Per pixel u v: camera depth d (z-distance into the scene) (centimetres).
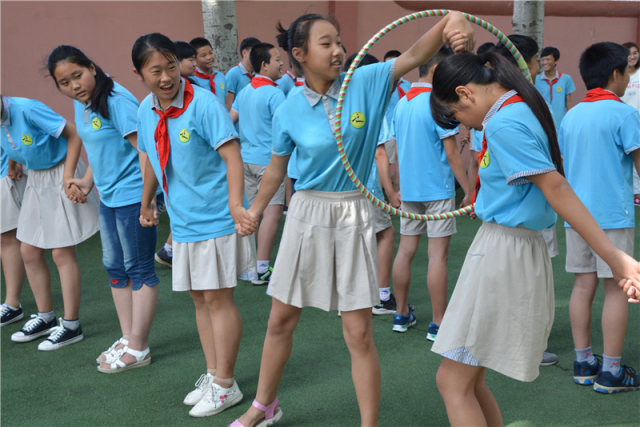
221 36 566
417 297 400
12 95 596
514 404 257
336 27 200
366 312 214
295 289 218
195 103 236
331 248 212
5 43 586
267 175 227
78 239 327
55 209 325
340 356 310
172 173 248
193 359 313
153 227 300
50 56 276
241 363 307
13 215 357
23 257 338
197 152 241
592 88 266
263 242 430
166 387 282
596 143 255
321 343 326
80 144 322
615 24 916
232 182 236
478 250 184
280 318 226
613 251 157
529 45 293
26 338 340
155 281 302
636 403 256
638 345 313
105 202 297
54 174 327
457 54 179
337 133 197
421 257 493
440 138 308
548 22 866
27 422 254
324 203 210
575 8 862
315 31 193
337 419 249
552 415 248
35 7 597
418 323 354
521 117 165
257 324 357
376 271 214
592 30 901
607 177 255
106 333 350
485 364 181
